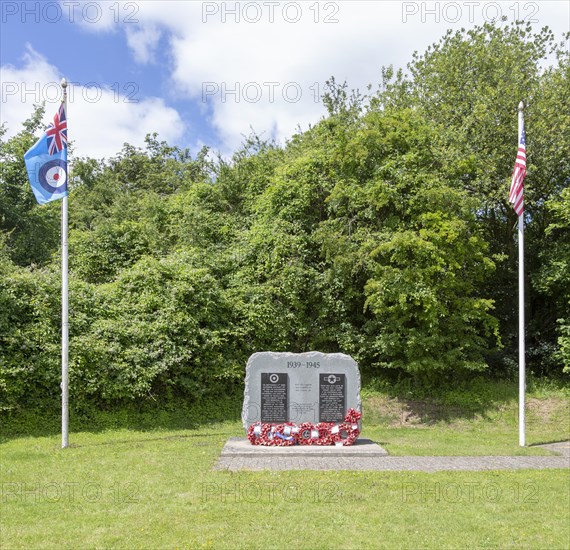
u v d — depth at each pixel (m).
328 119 23.48
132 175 40.34
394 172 18.80
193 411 17.50
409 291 17.50
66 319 13.41
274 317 19.52
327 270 19.81
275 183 21.56
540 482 9.53
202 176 36.22
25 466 11.00
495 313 23.66
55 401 15.55
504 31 23.61
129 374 16.03
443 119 22.27
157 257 21.58
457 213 18.91
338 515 7.75
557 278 20.42
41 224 25.84
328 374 13.38
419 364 18.22
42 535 7.07
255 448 12.17
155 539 6.90
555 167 21.56
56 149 13.50
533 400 19.67
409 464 11.01
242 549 6.61
